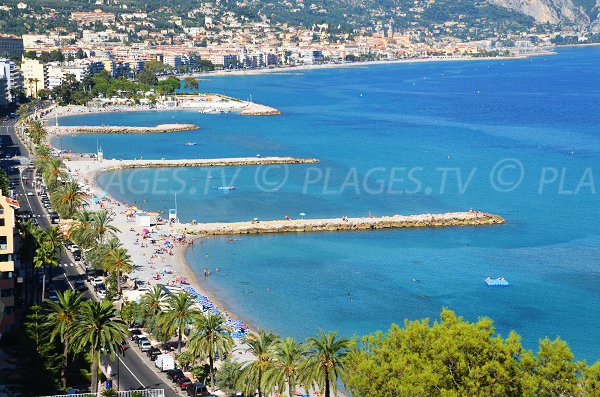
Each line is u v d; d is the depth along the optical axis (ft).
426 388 476.13
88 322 579.48
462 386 485.56
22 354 620.90
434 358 493.77
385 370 488.85
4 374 593.83
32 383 580.30
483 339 491.31
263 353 578.66
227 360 631.97
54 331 588.91
